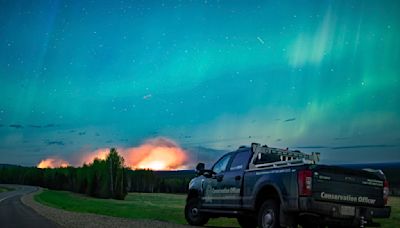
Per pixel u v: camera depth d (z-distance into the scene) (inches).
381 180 414.6
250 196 447.2
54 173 5354.3
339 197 388.8
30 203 1610.5
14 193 3481.8
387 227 625.6
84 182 3937.0
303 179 379.9
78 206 1465.3
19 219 690.8
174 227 512.7
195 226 532.4
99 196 3272.6
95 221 618.5
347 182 395.2
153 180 5078.7
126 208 1326.3
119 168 3321.9
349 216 388.8
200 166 538.0
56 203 1724.9
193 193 564.4
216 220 733.9
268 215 412.8
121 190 3267.7
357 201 397.4
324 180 385.1
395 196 2094.0
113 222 597.0
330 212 381.4
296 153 501.4
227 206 485.4
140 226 526.9
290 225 390.3
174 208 1336.1
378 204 408.8
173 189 5004.9
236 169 486.0
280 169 410.3
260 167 451.2
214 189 512.4
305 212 378.9
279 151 489.4
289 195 389.4
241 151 494.0
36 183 6830.7
